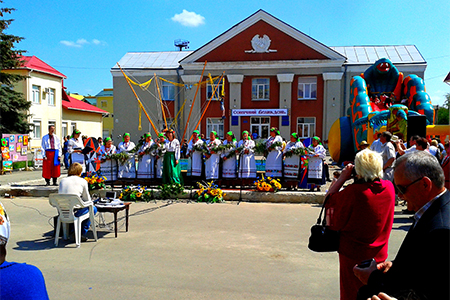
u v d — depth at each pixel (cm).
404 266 193
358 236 284
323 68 2934
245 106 3036
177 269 483
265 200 971
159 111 3138
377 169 283
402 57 3008
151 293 410
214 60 3050
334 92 2923
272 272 473
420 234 189
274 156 1062
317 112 2972
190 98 3069
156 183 1119
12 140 1788
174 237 634
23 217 795
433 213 190
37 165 2003
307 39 2933
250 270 480
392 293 195
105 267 491
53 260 520
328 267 493
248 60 3008
